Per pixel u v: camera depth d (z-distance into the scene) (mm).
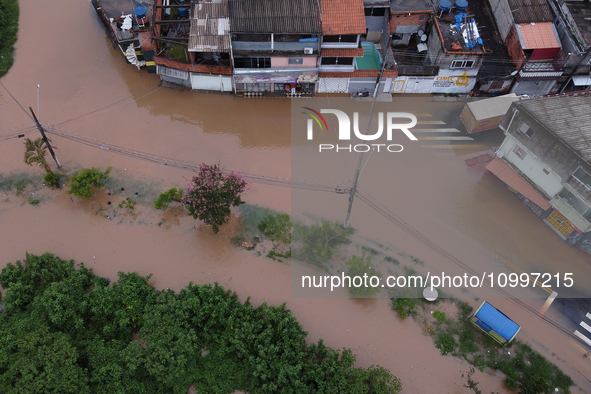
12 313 29547
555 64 39531
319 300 31578
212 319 29156
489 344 29906
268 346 27922
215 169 32125
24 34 45781
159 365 26719
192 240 33906
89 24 47031
